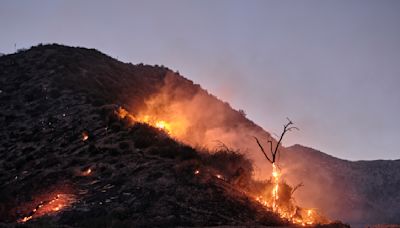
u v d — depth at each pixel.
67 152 36.78
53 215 23.62
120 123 39.62
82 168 32.44
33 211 25.44
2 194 29.53
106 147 35.19
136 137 35.91
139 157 32.12
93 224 21.09
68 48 71.94
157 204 23.91
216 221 22.19
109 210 23.55
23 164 36.75
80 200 25.98
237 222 22.39
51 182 30.73
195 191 25.50
